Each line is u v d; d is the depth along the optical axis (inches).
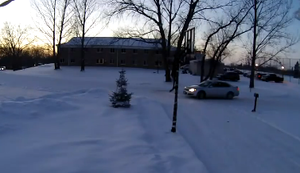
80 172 226.7
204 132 448.1
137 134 356.2
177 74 423.5
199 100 877.8
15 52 3203.7
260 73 2112.5
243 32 1301.7
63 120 404.5
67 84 1162.6
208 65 2069.4
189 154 311.4
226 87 951.0
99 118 439.8
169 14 1346.0
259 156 345.4
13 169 220.7
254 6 1381.6
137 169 243.0
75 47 2719.0
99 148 290.0
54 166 233.1
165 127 441.1
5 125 335.3
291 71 2484.0
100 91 740.7
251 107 771.4
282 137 439.5
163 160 276.2
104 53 2736.2
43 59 4881.9
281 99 1043.3
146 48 2746.1
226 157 335.0
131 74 2048.5
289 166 317.4
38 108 442.0
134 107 571.5
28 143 286.4
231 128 486.9
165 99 834.8
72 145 292.4
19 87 920.9
